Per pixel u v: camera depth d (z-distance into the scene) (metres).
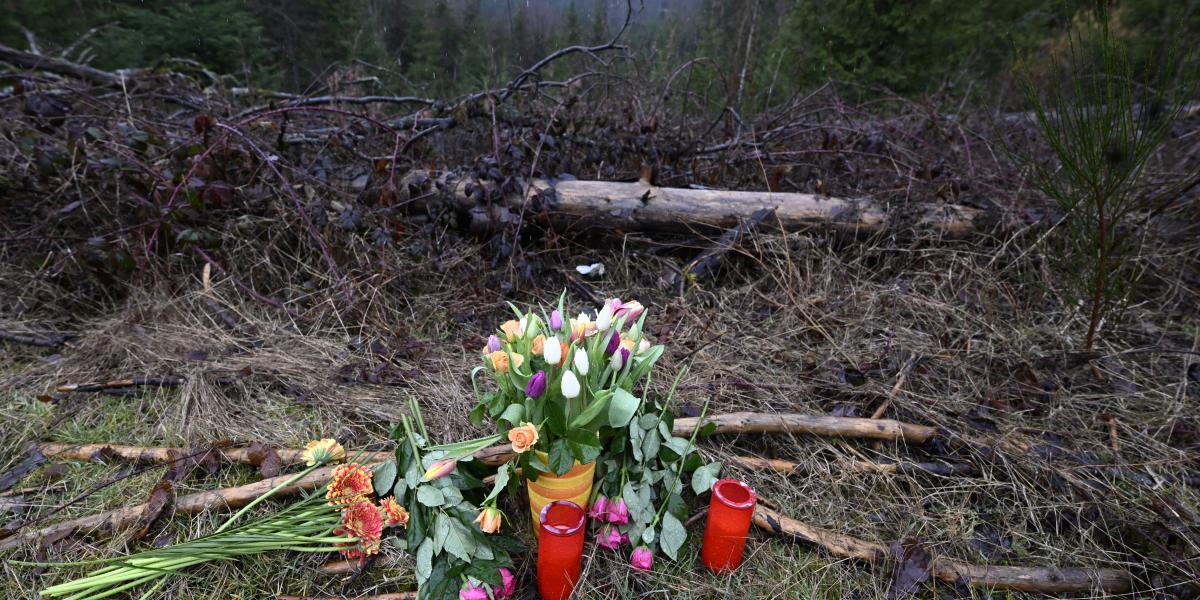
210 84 4.08
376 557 1.52
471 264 2.88
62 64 3.32
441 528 1.45
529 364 1.41
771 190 3.35
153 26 6.31
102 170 2.56
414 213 3.12
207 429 1.89
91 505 1.63
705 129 4.05
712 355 2.40
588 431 1.35
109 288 2.64
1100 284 2.27
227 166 2.81
